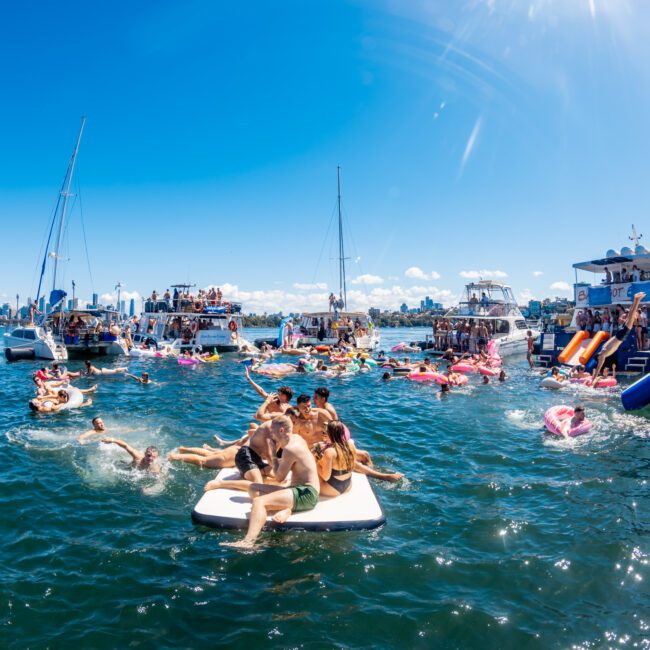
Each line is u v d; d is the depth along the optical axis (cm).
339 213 5044
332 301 4528
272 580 585
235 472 877
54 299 3591
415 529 720
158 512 768
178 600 543
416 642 484
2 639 478
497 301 3891
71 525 721
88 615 518
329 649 472
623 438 1226
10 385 2155
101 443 1142
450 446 1163
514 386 2156
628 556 639
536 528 721
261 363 3027
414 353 4031
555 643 482
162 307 4009
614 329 2770
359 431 1312
